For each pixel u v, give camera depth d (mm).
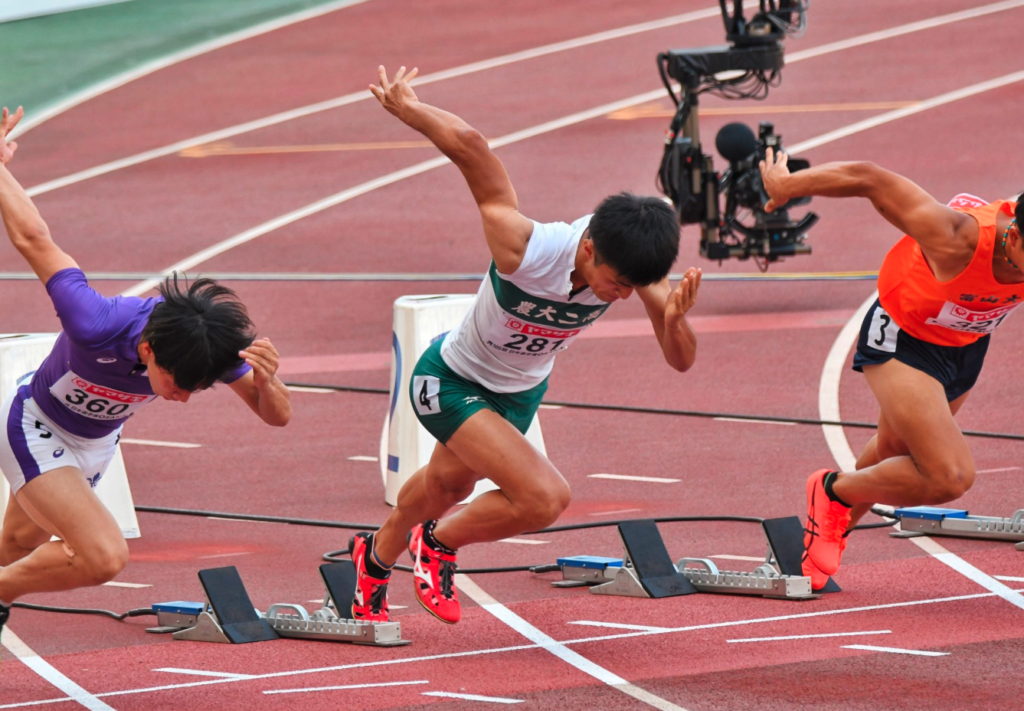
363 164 80812
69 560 19812
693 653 22141
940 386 23312
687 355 20453
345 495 33562
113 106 97125
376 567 23125
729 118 82250
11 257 65625
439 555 22281
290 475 35500
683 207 51875
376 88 19859
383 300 55344
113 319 19047
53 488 19906
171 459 37406
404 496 22359
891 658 21484
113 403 20000
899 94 85562
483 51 104000
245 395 20172
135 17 118250
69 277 19188
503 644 23031
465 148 19312
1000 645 21953
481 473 21109
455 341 21312
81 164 84750
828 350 45875
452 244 64188
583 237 19406
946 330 23016
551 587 26578
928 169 70125
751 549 28359
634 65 97250
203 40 112375
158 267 62812
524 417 22141
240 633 23594
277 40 111375
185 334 18406
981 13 104250
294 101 96000
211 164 82875
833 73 91562
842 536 25172
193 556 29297
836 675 20766
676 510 31406
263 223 69938
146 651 23281
